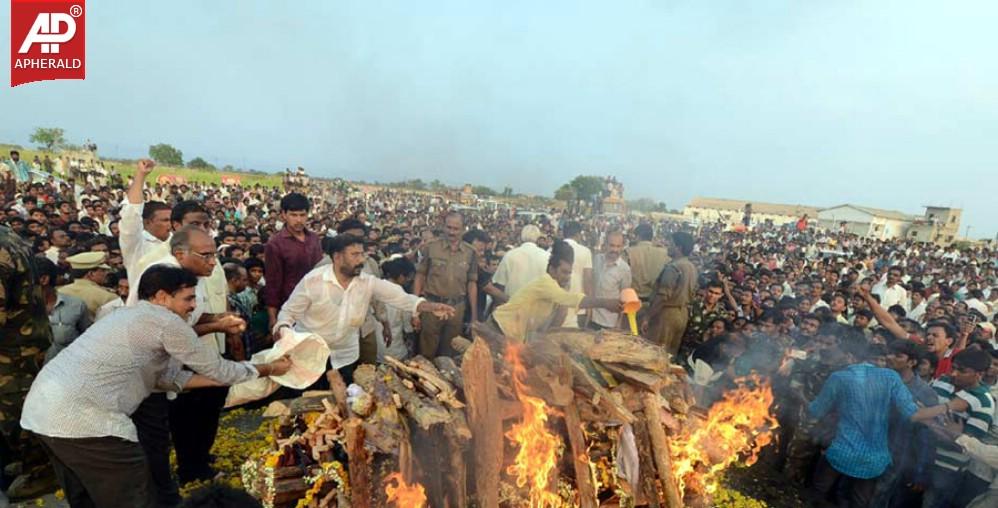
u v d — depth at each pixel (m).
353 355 4.41
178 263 3.17
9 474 3.62
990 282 14.35
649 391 3.08
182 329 2.73
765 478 4.75
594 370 3.16
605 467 3.15
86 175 26.75
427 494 2.71
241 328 3.25
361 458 2.54
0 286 3.17
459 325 5.84
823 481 4.46
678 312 6.45
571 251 4.22
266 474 2.70
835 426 4.42
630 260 7.16
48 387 2.57
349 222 5.81
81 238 7.27
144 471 2.85
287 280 4.86
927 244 33.22
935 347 5.11
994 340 6.25
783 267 14.16
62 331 4.16
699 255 15.43
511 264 5.89
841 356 4.67
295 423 3.07
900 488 4.21
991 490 3.56
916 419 3.93
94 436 2.59
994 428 4.06
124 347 2.62
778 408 4.99
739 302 7.95
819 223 57.56
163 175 36.72
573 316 5.05
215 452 4.27
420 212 28.22
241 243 8.14
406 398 2.75
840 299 7.15
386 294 4.24
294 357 3.28
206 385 3.11
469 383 2.75
